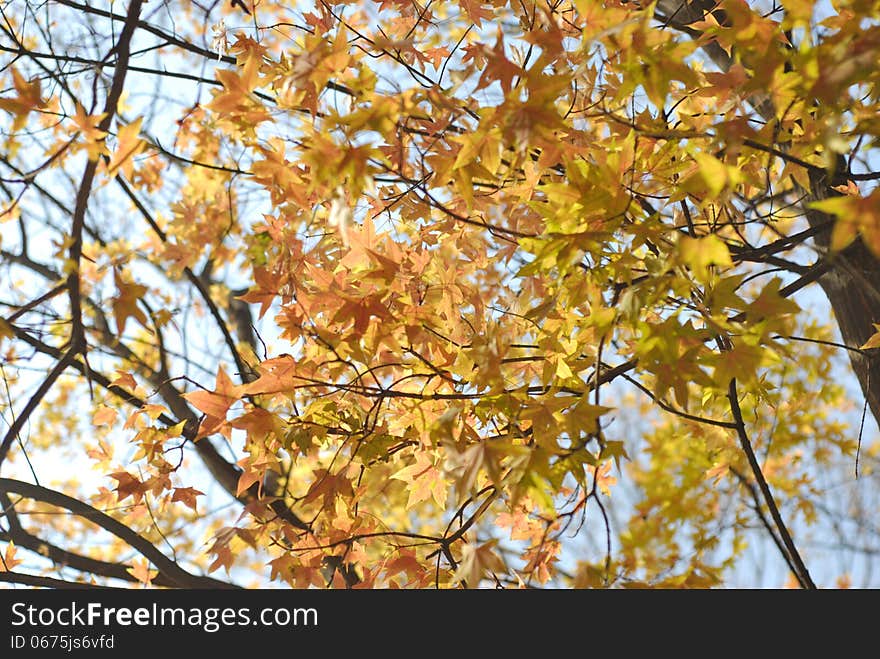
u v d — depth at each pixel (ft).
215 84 12.10
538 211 7.63
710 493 19.79
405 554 10.71
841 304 11.44
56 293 9.36
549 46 7.11
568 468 7.52
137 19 8.93
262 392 9.25
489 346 8.39
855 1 6.27
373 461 10.11
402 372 10.74
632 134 7.44
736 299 7.07
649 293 6.97
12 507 11.51
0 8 11.04
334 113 8.19
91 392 10.18
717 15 11.26
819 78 6.28
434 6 12.09
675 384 7.13
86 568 12.84
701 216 10.93
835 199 5.70
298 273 10.60
